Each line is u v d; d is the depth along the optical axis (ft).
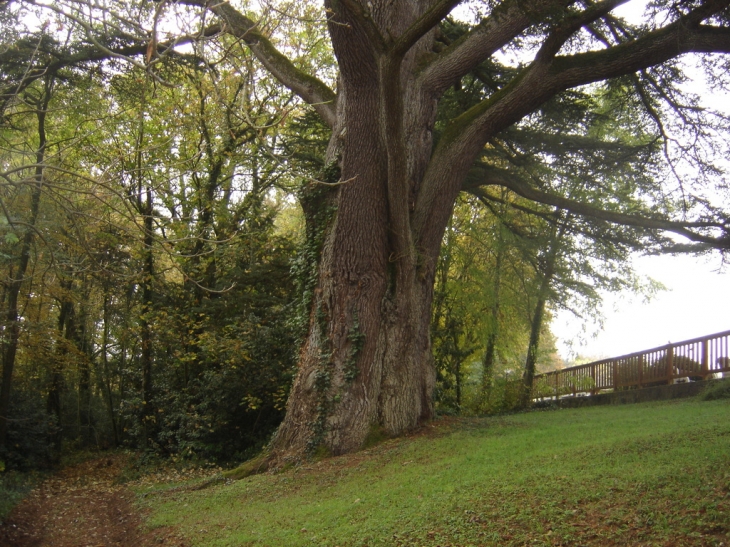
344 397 46.01
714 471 23.61
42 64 50.98
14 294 59.72
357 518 27.91
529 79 47.85
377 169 45.98
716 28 43.27
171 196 69.97
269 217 73.10
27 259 57.31
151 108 58.65
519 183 61.36
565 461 30.22
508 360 93.76
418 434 47.44
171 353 73.97
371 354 46.88
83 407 96.73
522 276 83.56
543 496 24.73
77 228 33.12
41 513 42.37
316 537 26.09
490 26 49.24
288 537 26.89
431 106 52.03
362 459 42.16
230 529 30.48
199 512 36.17
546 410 76.02
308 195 50.49
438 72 50.90
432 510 26.13
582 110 59.16
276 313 69.51
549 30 46.55
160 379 74.43
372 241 46.83
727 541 18.19
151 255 69.31
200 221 70.64
